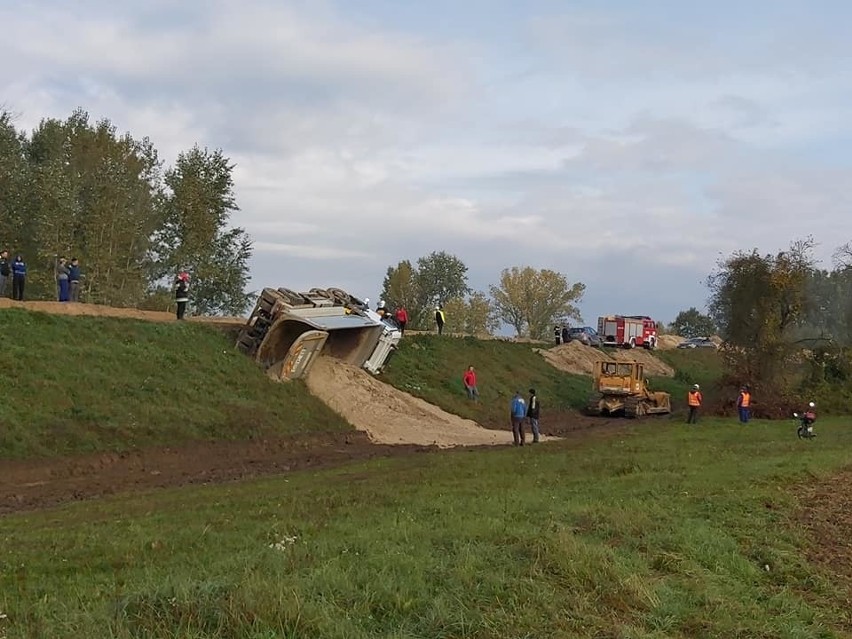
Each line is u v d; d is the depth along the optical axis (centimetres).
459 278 10350
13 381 2339
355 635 698
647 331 7619
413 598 800
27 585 908
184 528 1243
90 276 4816
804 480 1780
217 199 5412
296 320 3297
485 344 5175
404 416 3447
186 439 2486
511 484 1709
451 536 1066
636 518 1243
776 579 1096
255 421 2773
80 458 2162
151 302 5194
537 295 10131
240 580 788
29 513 1605
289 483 1912
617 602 878
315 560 915
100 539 1173
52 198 4778
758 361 4266
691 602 930
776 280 4238
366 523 1227
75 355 2638
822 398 4394
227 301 5597
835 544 1285
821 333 4638
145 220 5119
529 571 914
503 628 761
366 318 3712
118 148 5072
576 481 1753
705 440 2880
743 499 1502
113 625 684
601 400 4575
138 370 2742
